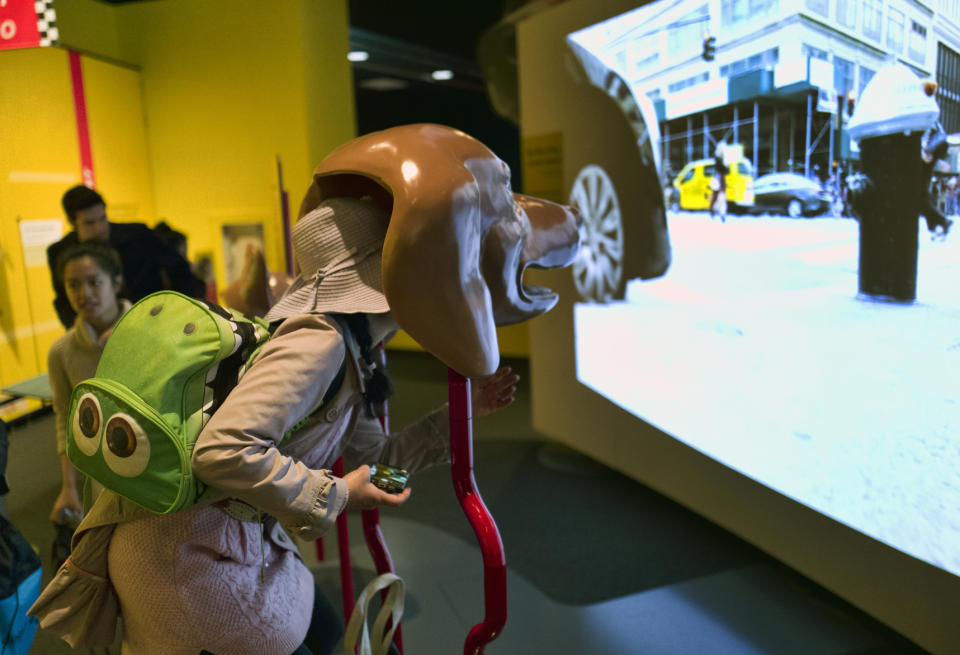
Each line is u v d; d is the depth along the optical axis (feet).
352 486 3.25
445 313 3.00
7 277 5.78
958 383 5.52
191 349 2.94
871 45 5.84
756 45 7.25
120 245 6.24
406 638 7.09
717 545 9.16
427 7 17.69
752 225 7.64
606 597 7.89
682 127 8.64
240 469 2.77
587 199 11.06
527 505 10.61
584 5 10.40
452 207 2.89
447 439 4.31
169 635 3.17
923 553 6.10
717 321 8.46
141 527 3.20
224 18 10.69
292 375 2.91
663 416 9.83
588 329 11.50
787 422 7.55
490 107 30.48
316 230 3.34
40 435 5.88
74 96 7.75
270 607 3.38
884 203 5.95
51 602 3.45
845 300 6.54
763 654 6.74
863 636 6.98
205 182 10.94
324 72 12.72
